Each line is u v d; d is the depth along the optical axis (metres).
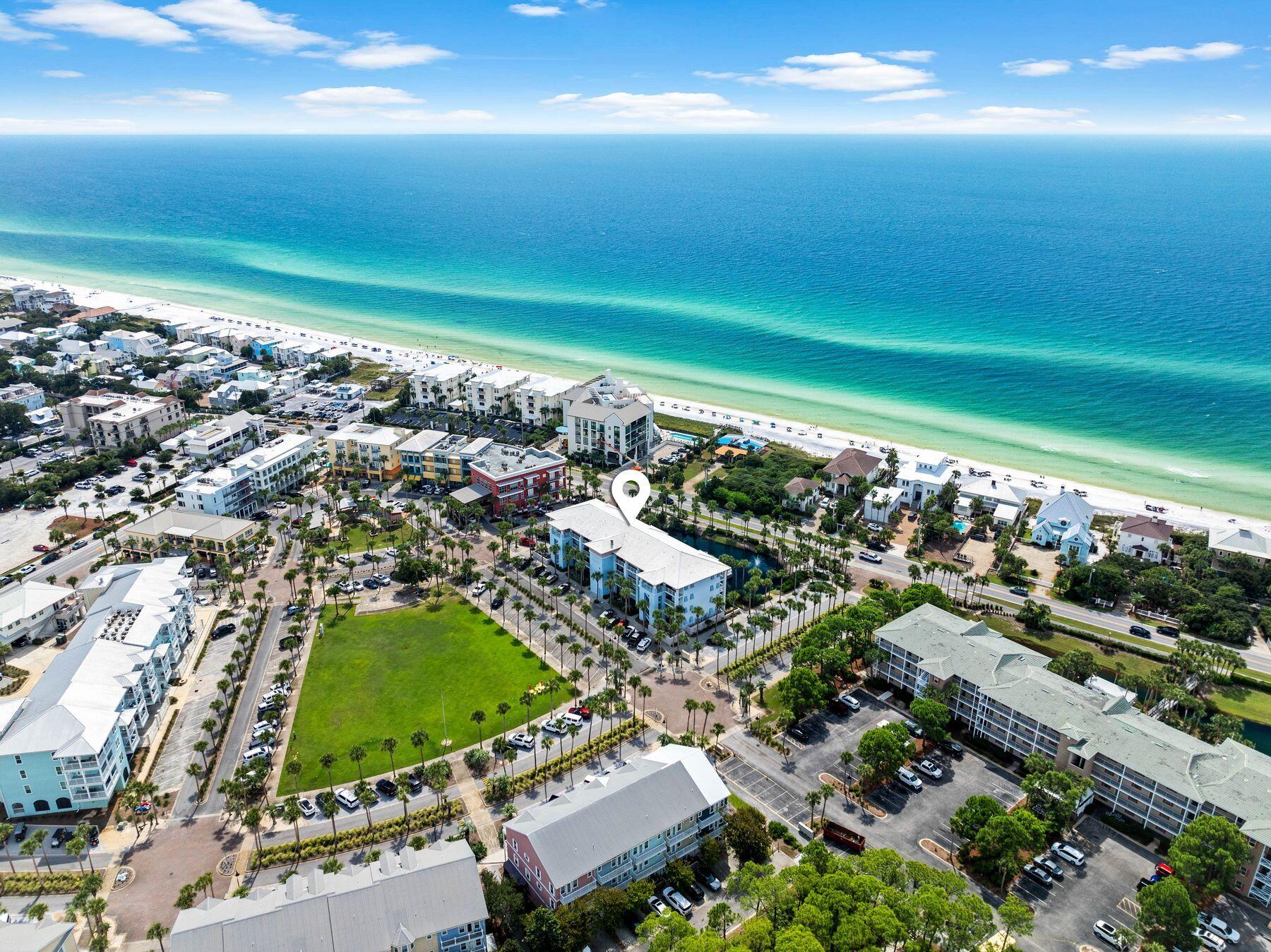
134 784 149.38
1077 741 151.62
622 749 166.12
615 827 131.38
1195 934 119.19
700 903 131.75
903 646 181.75
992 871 135.00
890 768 152.00
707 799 138.62
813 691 170.38
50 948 111.56
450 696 182.50
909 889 128.12
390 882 119.88
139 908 128.88
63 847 141.50
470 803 151.00
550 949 117.69
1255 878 130.25
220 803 152.12
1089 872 137.00
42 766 143.88
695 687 187.38
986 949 121.19
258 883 133.50
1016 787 156.50
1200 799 136.00
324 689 184.62
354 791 152.50
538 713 176.62
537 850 125.25
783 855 138.75
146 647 176.88
